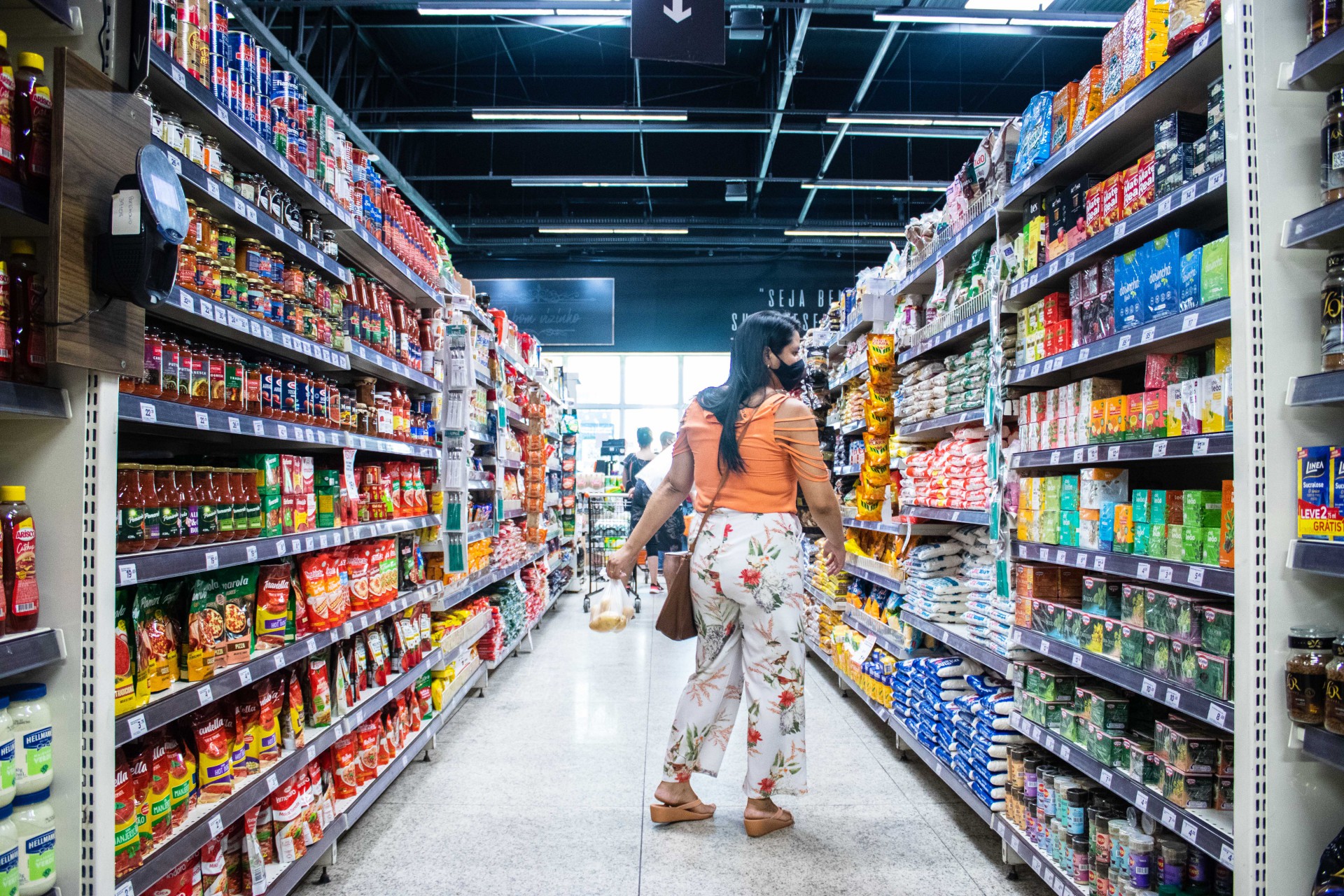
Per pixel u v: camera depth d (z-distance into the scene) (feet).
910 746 10.50
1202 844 5.00
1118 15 22.52
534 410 21.39
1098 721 6.45
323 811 7.52
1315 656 4.48
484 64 35.12
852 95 37.45
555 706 13.80
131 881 4.80
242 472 6.69
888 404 13.29
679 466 9.24
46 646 4.17
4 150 4.00
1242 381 4.77
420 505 11.50
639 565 37.88
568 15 24.13
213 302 5.97
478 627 14.05
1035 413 7.98
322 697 7.82
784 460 8.64
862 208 47.98
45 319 4.21
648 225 42.83
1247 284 4.79
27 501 4.37
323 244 8.49
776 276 48.49
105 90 4.48
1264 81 4.89
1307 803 4.63
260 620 7.01
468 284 15.70
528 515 21.02
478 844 8.24
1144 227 6.02
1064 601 7.66
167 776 5.50
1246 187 4.83
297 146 7.97
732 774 10.57
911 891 7.23
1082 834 6.57
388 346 10.37
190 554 5.51
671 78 36.42
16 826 4.05
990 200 9.10
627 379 50.70
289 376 7.48
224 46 6.61
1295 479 4.75
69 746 4.28
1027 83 36.45
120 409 4.79
